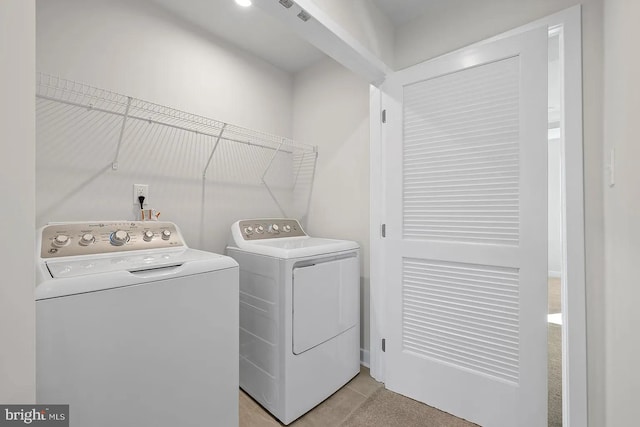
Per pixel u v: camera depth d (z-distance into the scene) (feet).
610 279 3.60
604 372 3.88
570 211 4.17
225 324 3.90
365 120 6.77
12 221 1.96
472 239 4.90
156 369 3.25
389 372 5.82
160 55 5.63
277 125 7.93
